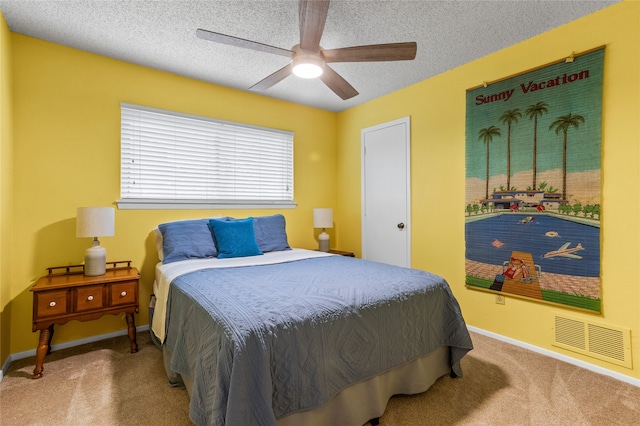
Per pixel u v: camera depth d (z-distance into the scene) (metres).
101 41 2.49
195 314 1.59
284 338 1.31
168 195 3.07
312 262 2.57
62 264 2.53
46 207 2.47
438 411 1.69
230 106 3.43
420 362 1.86
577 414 1.66
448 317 2.03
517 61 2.53
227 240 2.87
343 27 2.29
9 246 2.24
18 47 2.36
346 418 1.49
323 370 1.40
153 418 1.63
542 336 2.39
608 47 2.07
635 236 1.98
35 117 2.43
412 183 3.38
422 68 2.98
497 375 2.07
